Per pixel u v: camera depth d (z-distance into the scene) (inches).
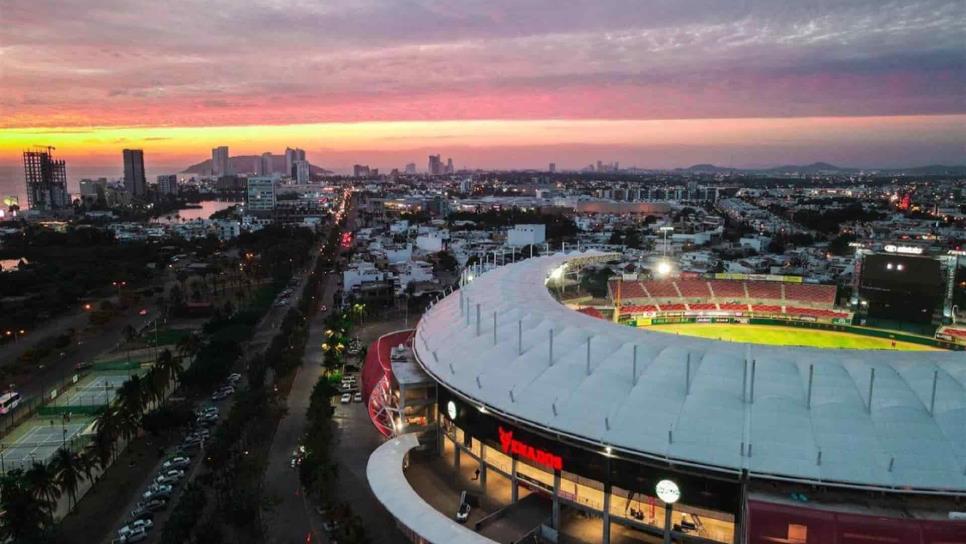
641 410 3186.5
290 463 4643.2
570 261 7160.4
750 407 3073.3
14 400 6013.8
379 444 4943.4
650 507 3221.0
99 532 3853.3
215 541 3474.4
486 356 4025.6
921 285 7185.0
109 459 4771.2
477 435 3858.3
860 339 7317.9
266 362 6471.5
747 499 2733.8
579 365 3627.0
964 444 2807.6
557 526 3412.9
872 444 2819.9
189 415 5319.9
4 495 3796.8
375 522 3796.8
